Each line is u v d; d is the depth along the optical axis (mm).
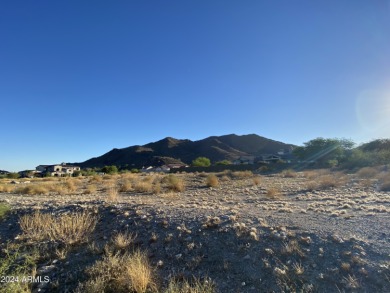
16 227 8484
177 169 53656
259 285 4887
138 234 7125
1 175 73438
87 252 6531
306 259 5340
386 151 35125
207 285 4941
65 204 10414
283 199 13594
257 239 6164
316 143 69750
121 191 20344
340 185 18328
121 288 5066
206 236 6543
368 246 5602
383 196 12477
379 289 4438
